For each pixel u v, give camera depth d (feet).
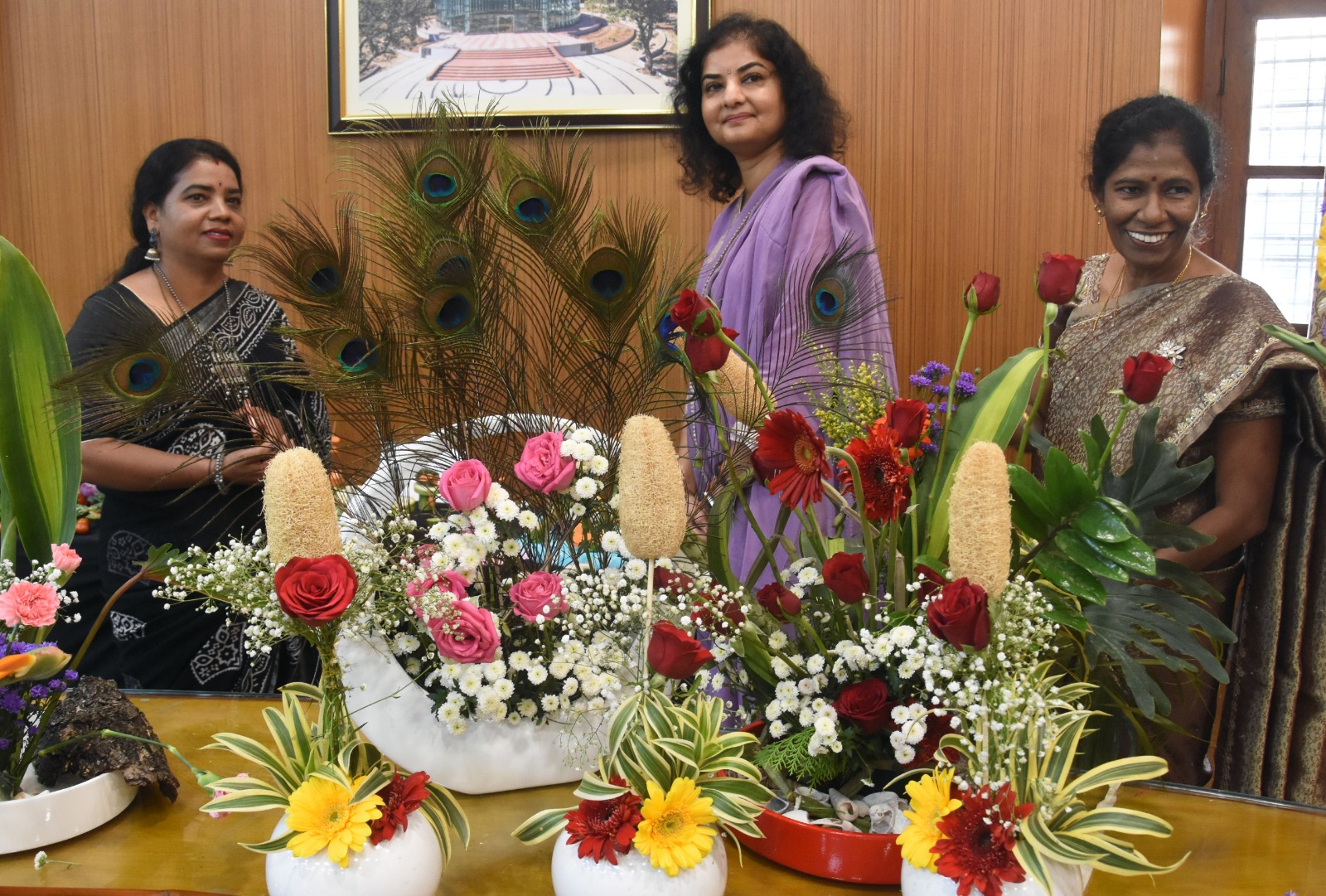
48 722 3.33
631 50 8.19
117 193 9.08
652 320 3.30
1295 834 3.20
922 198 8.07
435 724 3.29
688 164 6.65
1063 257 3.05
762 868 2.98
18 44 9.05
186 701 4.16
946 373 3.81
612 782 2.78
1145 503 3.44
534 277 3.28
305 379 3.21
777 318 4.13
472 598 3.07
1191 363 5.07
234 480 3.98
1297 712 5.19
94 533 7.36
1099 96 7.77
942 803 2.61
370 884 2.63
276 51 8.71
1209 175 5.25
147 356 3.26
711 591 3.09
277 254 3.25
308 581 2.50
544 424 3.34
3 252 3.70
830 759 2.98
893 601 3.07
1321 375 4.85
